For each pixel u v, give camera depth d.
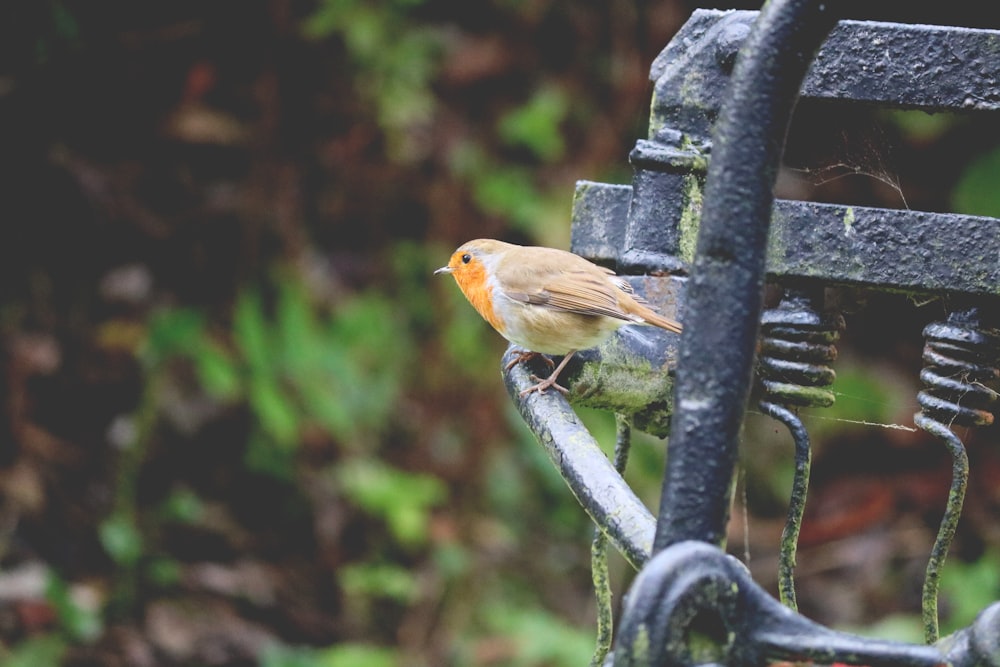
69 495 10.02
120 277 10.84
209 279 11.12
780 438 12.07
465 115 12.23
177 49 11.33
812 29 2.37
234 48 11.45
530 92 12.30
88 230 10.99
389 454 11.17
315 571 10.60
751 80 2.39
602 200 4.52
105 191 11.03
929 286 3.71
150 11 11.20
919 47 3.63
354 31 11.46
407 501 10.68
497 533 11.05
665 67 4.13
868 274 3.76
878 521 11.48
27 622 8.96
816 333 3.84
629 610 2.14
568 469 3.24
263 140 11.39
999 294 3.67
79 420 10.40
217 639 9.61
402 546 10.84
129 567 9.57
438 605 10.53
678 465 2.37
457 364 11.48
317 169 11.74
